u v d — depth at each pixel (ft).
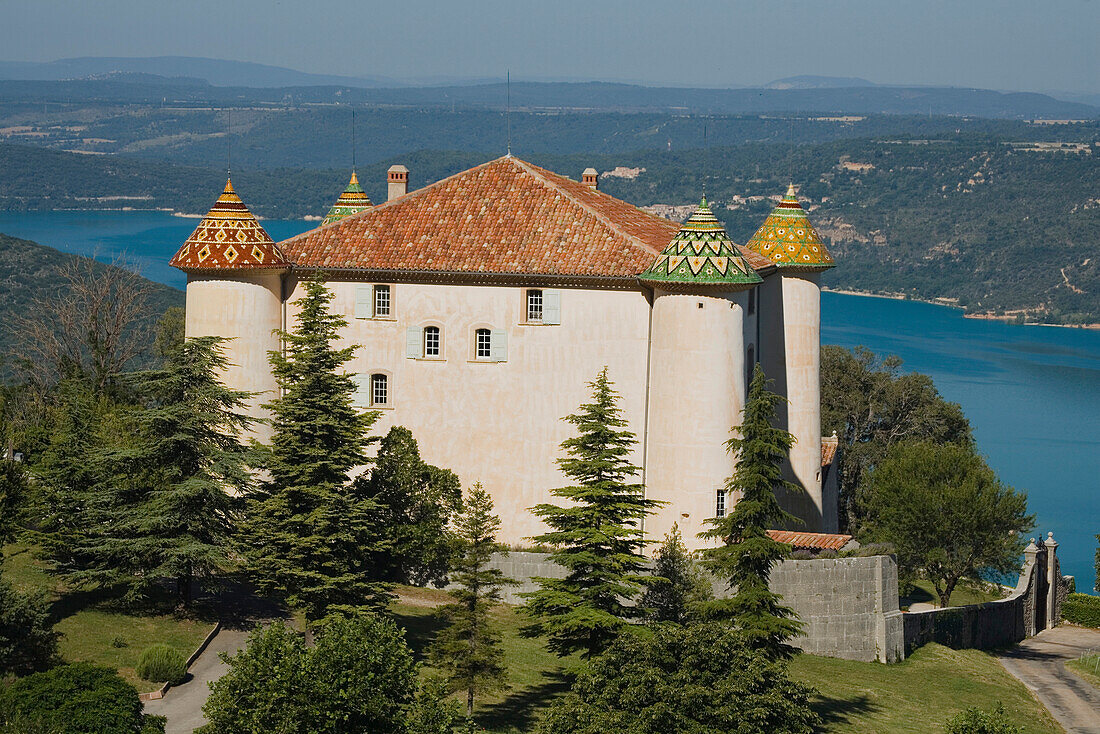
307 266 276.41
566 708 176.24
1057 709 268.21
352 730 155.74
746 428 220.64
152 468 226.79
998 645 327.47
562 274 269.23
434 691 168.86
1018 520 321.52
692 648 179.52
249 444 256.93
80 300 401.70
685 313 258.37
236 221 270.87
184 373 226.99
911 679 261.85
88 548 219.41
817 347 311.47
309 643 215.10
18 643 192.34
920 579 356.38
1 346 503.20
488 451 276.41
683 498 259.60
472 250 276.82
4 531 225.15
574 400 272.72
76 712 162.71
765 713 173.99
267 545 217.36
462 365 276.00
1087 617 363.35
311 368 224.53
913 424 414.41
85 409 246.88
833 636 266.57
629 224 289.94
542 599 210.79
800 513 306.96
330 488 218.79
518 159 299.38
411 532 260.21
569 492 212.43
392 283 276.82
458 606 203.51
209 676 202.18
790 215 310.86
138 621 218.38
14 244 640.17
